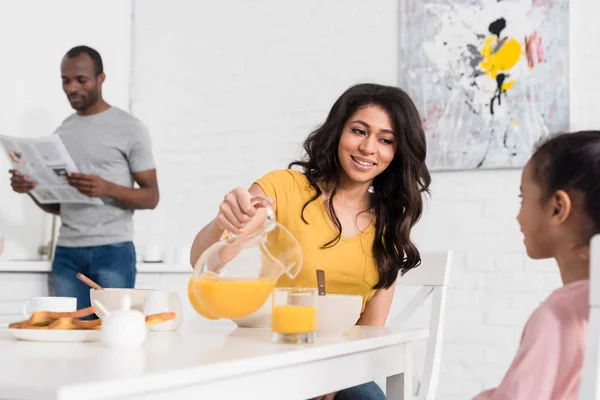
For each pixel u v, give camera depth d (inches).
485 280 116.9
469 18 119.3
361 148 61.7
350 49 128.3
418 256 65.7
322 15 130.6
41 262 100.0
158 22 142.5
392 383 55.2
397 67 124.4
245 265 47.2
